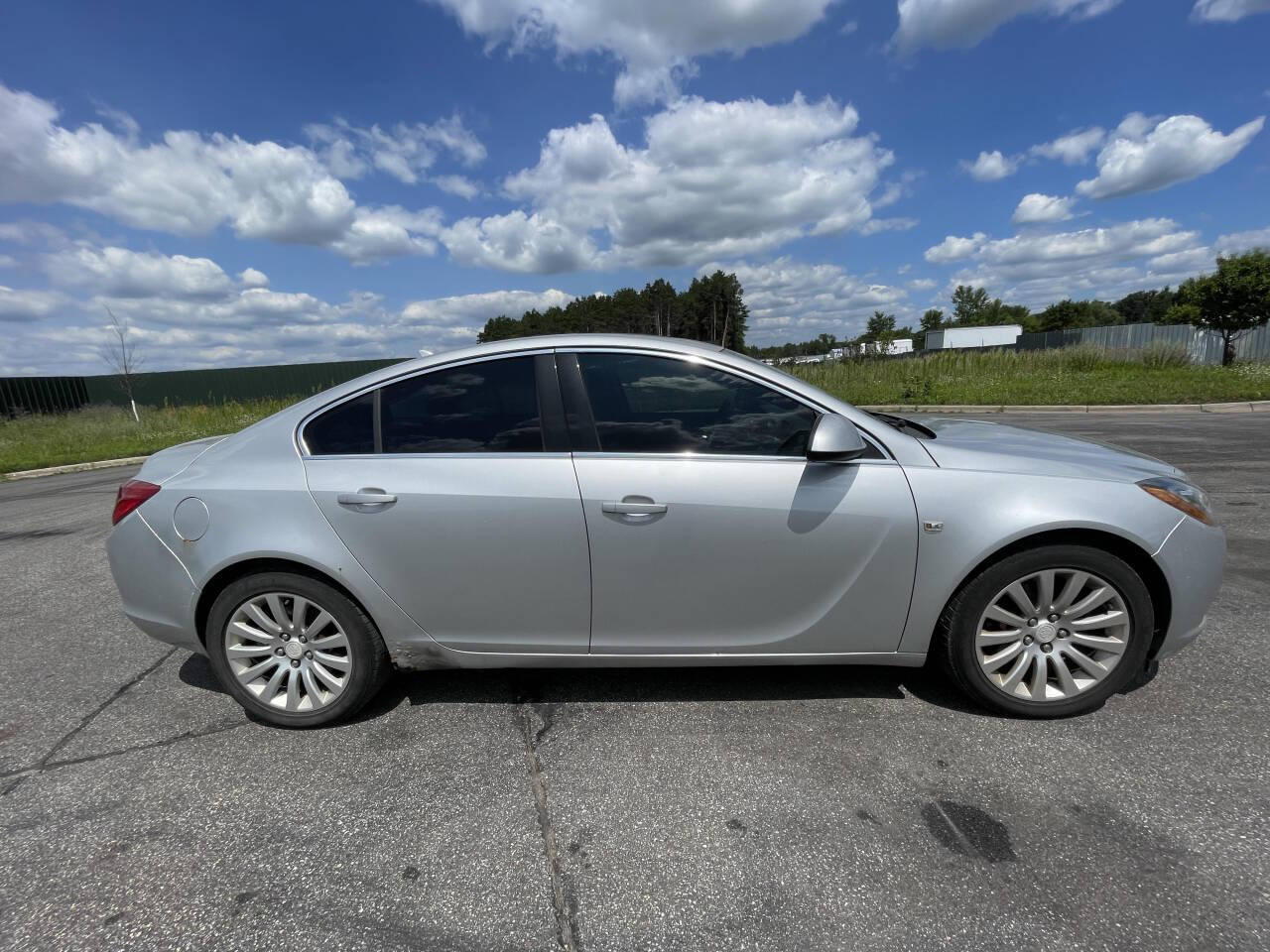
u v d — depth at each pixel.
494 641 2.69
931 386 18.47
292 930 1.75
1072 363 20.92
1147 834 2.00
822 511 2.51
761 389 2.65
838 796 2.21
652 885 1.87
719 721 2.69
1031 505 2.48
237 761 2.54
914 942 1.66
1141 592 2.50
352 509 2.60
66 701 3.04
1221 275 21.55
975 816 2.10
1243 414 12.66
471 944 1.70
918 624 2.60
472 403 2.68
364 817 2.19
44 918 1.81
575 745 2.56
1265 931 1.66
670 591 2.58
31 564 5.46
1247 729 2.51
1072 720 2.61
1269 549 4.57
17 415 21.91
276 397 29.39
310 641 2.73
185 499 2.70
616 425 2.62
